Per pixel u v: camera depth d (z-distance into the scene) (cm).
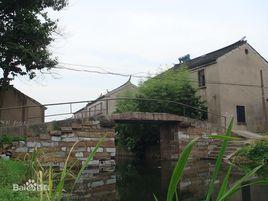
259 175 1372
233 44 3027
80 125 1881
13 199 709
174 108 2488
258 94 2945
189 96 2553
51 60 2058
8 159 1455
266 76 3025
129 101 2738
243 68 2903
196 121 2381
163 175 1647
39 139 1750
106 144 1948
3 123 2150
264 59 3036
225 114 2745
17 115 2306
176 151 2286
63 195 1080
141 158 2738
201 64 2902
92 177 1588
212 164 2038
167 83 2530
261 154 1739
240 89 2856
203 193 1074
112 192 1167
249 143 1909
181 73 2631
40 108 2394
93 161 1895
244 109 2856
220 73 2777
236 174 1451
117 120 2064
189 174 1611
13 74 2073
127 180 1484
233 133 2408
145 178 1549
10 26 1938
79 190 1202
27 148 1703
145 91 2545
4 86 2059
